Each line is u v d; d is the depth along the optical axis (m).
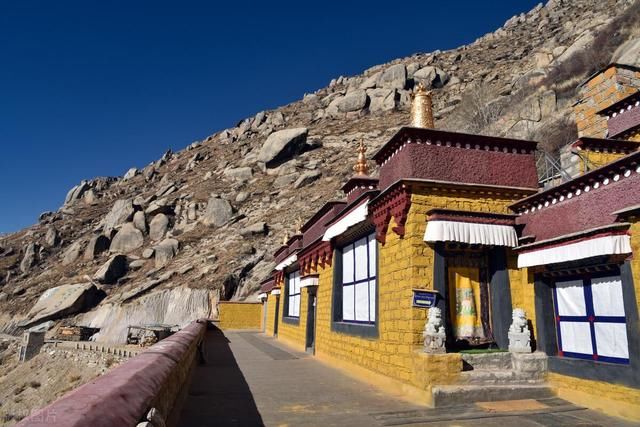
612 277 7.01
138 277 52.25
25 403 36.56
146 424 3.27
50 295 52.97
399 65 93.00
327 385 9.74
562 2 104.06
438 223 8.54
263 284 32.16
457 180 9.27
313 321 17.38
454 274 9.12
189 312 41.59
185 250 53.88
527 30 102.12
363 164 14.23
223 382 10.16
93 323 46.62
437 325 8.05
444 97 77.38
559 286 8.22
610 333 7.00
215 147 96.88
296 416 6.95
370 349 10.42
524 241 8.87
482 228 8.77
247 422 6.59
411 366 8.29
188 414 7.08
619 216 6.61
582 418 6.57
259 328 36.47
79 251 65.31
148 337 38.12
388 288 9.62
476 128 40.09
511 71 65.75
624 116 11.77
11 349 47.28
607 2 64.75
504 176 9.64
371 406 7.59
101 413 2.70
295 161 66.62
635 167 6.55
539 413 6.87
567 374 7.67
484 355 8.32
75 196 97.94
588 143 10.55
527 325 8.72
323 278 15.41
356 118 85.00
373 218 10.47
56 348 43.06
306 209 51.16
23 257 71.25
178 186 75.75
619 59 27.89
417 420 6.59
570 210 7.82
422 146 9.25
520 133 31.02
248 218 56.28
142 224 64.50
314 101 107.06
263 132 92.62
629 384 6.43
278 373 11.60
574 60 33.94
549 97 32.12
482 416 6.74
